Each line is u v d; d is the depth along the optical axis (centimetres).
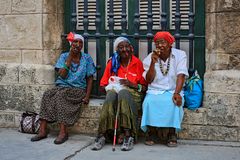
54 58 621
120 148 534
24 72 620
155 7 598
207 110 549
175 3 590
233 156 495
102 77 591
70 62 584
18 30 626
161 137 550
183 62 545
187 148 528
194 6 581
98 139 536
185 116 557
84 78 596
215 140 550
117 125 538
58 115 563
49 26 615
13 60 632
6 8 629
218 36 543
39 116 578
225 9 536
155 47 582
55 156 502
